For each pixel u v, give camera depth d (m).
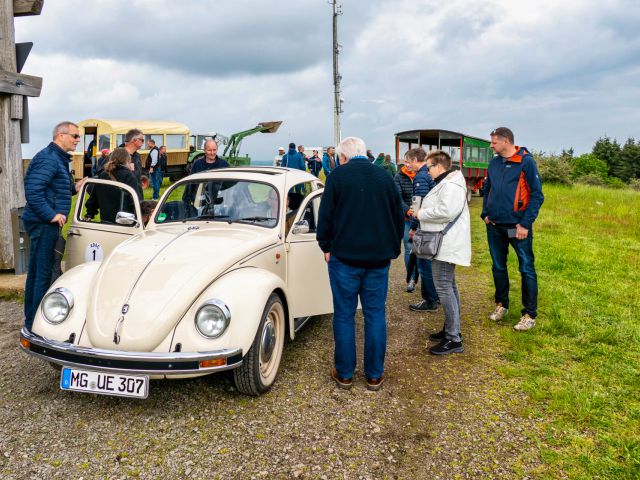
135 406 3.50
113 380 3.14
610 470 2.77
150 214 4.95
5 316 5.47
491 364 4.28
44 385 3.80
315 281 4.61
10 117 6.80
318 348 4.66
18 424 3.24
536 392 3.66
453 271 4.48
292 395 3.71
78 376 3.21
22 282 6.41
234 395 3.69
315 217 5.07
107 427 3.23
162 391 3.73
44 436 3.11
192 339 3.20
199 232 4.18
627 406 3.47
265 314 3.60
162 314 3.19
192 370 3.09
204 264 3.53
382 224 3.65
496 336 4.95
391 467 2.86
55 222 4.56
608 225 13.29
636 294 6.35
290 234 4.43
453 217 4.25
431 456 2.96
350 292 3.74
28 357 4.33
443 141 20.52
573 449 2.99
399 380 4.00
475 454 2.97
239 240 3.95
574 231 12.10
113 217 4.83
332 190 3.66
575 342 4.73
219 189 4.68
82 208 5.01
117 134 18.84
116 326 3.16
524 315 5.05
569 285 6.84
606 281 7.04
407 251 6.57
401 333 5.10
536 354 4.45
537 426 3.26
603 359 4.32
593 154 73.75
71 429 3.20
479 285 6.98
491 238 5.22
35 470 2.77
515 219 4.90
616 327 5.05
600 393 3.68
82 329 3.31
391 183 3.70
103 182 4.84
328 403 3.60
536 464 2.86
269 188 4.56
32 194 4.40
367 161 3.73
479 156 21.91
